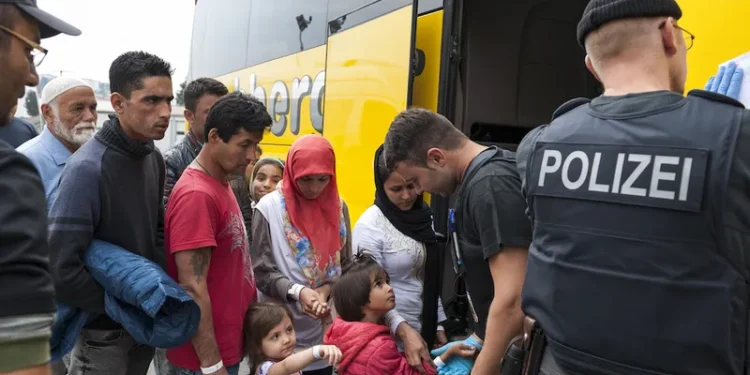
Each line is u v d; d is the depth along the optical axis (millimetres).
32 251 963
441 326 3074
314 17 5082
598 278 1288
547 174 1449
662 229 1202
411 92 3549
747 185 1146
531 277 1498
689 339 1169
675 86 1477
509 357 1627
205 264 2045
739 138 1159
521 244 1700
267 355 2309
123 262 1916
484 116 4484
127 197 2080
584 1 4668
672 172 1199
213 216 2074
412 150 1927
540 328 1517
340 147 4398
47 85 2971
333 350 2258
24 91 1166
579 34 1547
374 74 3963
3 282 918
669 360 1194
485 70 4473
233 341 2207
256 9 6480
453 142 1917
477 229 1840
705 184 1157
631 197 1250
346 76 4367
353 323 2449
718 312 1147
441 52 3539
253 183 3816
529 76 4688
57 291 1885
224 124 2086
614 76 1444
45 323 974
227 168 2148
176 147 3275
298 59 5316
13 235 935
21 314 930
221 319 2158
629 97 1360
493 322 1744
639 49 1409
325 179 2574
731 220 1148
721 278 1156
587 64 1605
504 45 4547
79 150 2062
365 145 4039
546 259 1431
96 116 3037
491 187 1743
